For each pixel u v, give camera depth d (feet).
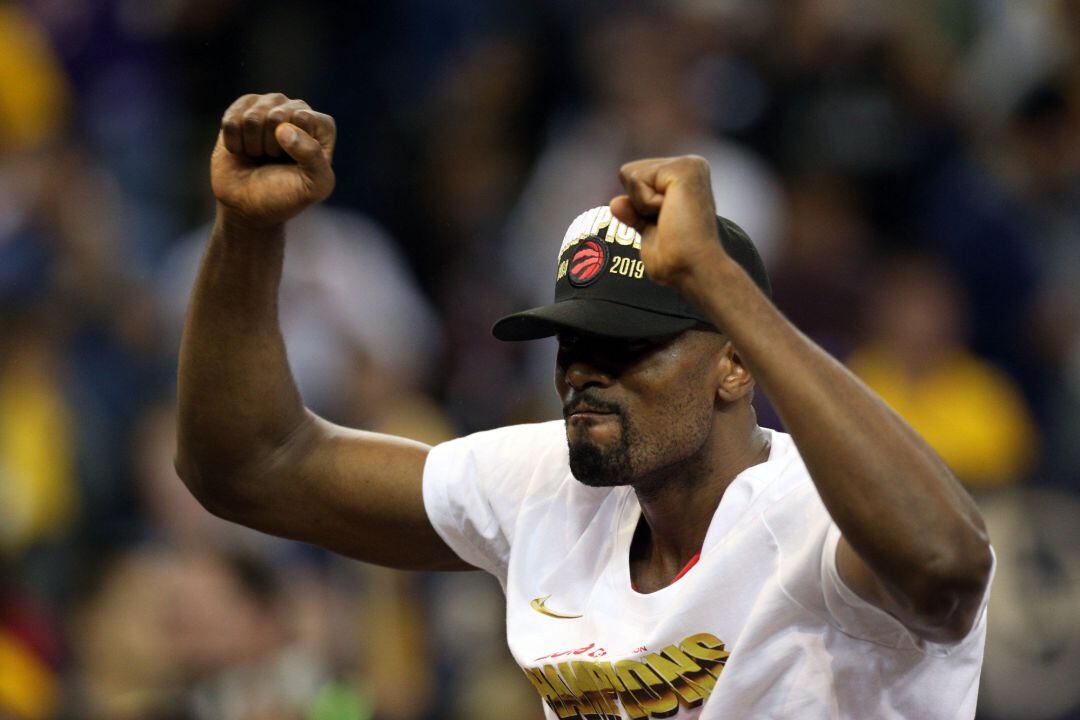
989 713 50.44
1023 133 70.13
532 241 69.72
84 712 45.85
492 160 74.79
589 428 25.32
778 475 25.68
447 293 70.95
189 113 76.95
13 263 64.85
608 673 26.04
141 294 67.56
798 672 24.64
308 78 77.20
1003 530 52.44
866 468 21.38
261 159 27.25
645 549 27.37
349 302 63.62
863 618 23.89
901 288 61.72
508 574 27.99
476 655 52.80
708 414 25.48
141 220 72.08
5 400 61.57
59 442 61.52
